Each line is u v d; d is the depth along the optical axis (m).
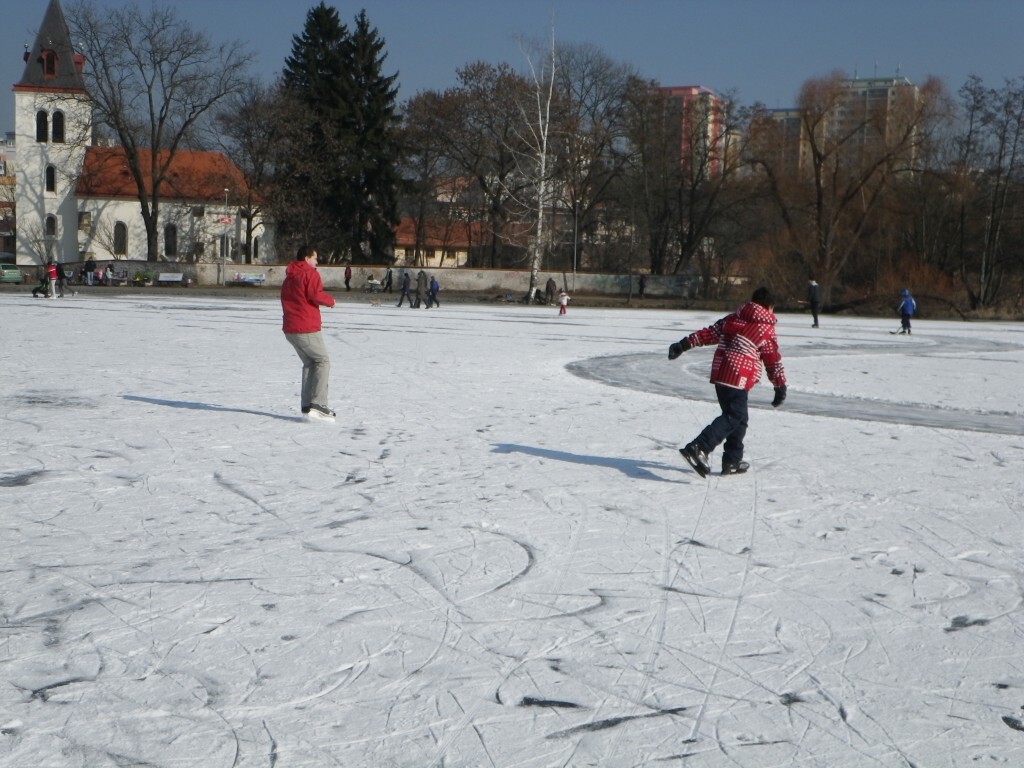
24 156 74.88
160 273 57.91
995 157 56.28
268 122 64.19
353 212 66.94
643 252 73.88
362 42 66.50
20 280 57.22
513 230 75.81
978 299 55.59
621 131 69.31
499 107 68.12
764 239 60.59
